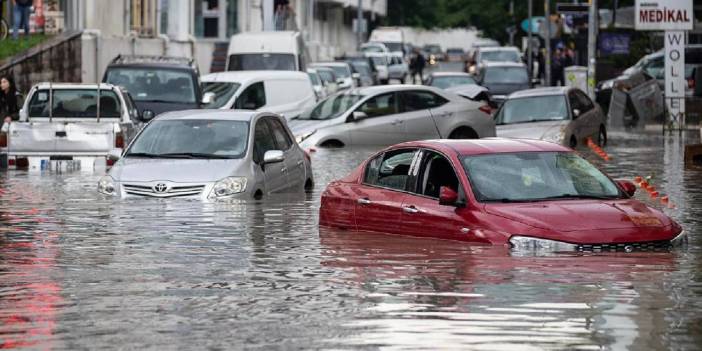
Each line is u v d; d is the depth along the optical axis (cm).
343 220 2542
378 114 5306
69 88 4638
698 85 7800
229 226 2614
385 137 5278
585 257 2091
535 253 2128
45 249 2300
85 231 2558
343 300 1767
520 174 2325
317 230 2539
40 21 7506
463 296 1778
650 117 7681
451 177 2341
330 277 1958
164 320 1647
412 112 5359
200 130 3319
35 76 6750
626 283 1870
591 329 1562
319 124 5228
